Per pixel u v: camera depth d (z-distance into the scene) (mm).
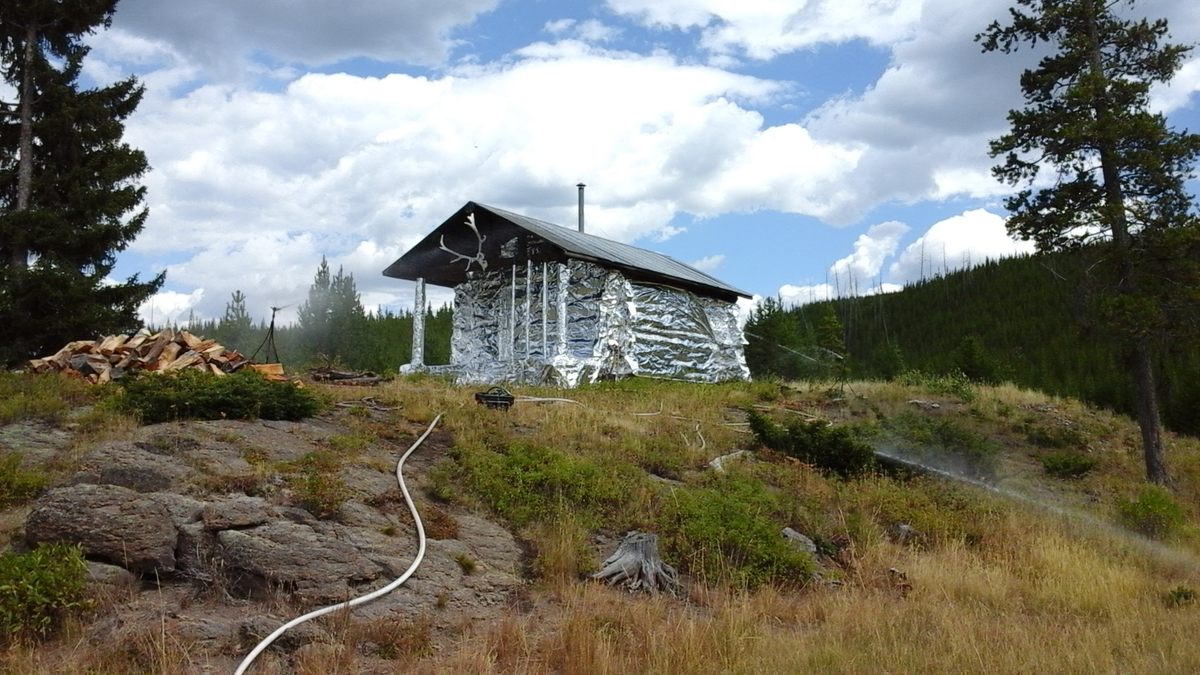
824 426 13938
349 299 32062
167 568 6496
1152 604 9016
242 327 33031
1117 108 17391
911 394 23656
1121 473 18328
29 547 6637
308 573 6559
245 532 6715
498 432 11719
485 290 25703
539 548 8359
